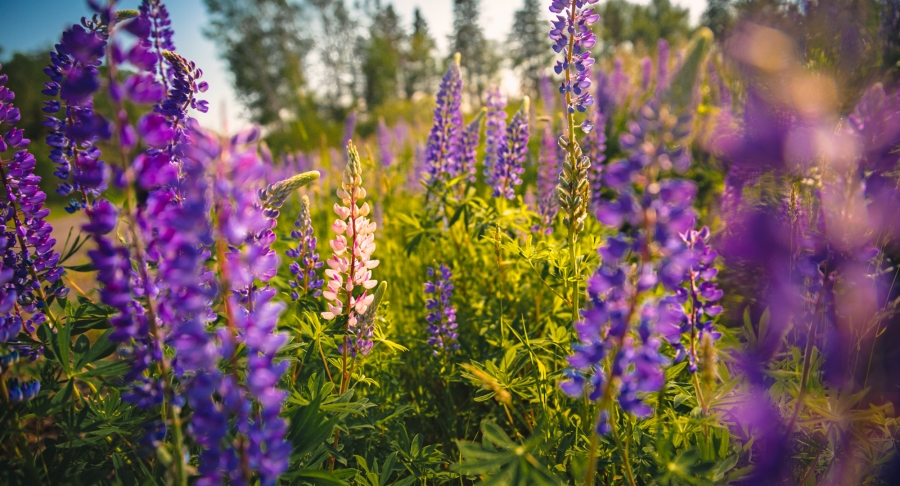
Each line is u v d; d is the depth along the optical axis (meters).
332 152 9.25
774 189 2.75
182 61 2.47
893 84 2.96
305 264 3.09
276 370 1.41
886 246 2.36
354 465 2.72
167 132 1.31
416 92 72.94
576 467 1.76
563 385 1.58
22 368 2.21
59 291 2.48
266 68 56.25
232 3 53.88
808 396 1.97
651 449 2.12
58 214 14.03
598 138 4.96
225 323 2.33
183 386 1.58
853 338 2.19
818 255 1.91
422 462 2.56
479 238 4.05
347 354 2.74
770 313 2.40
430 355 3.46
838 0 3.21
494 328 3.62
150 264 1.65
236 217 1.33
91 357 1.98
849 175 1.94
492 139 4.84
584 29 2.55
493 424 1.71
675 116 1.33
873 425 2.24
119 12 2.36
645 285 1.36
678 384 2.33
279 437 1.43
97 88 1.25
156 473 2.04
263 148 8.45
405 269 4.80
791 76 2.84
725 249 2.89
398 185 7.95
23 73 30.66
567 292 3.45
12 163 2.30
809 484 2.13
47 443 2.20
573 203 2.56
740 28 3.32
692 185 1.29
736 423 2.28
